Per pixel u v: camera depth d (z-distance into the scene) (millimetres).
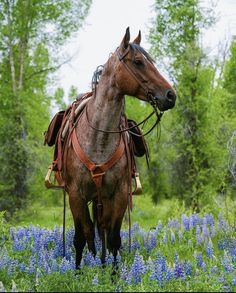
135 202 24922
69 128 9164
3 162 24453
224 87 23359
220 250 11859
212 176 20875
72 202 8938
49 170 9820
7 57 27984
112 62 8438
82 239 9188
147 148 9961
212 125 21047
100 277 8055
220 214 14359
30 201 25000
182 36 23328
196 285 7746
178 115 21469
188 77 21375
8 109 25594
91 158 8609
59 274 8258
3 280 8664
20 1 27141
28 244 11750
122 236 12625
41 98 28000
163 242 12547
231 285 7918
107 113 8445
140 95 8234
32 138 25141
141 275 8188
